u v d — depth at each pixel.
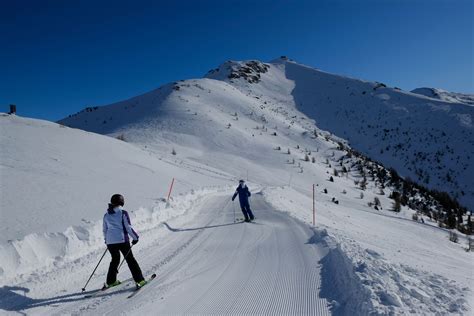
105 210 11.45
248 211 14.35
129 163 27.38
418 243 24.50
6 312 5.37
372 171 92.62
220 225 13.53
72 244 8.15
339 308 5.39
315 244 9.73
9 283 6.34
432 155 145.25
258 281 6.77
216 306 5.58
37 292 6.22
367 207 54.09
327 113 193.50
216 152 79.88
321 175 74.38
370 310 4.86
